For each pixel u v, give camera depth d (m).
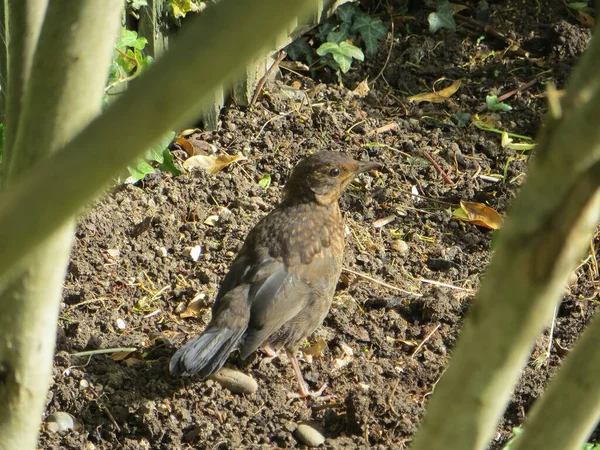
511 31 15.17
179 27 12.69
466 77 14.59
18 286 3.96
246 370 9.68
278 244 9.57
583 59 2.84
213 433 8.86
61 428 8.65
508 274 3.03
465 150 13.39
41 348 4.18
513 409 9.33
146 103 2.09
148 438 8.77
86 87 3.37
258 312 9.06
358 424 9.00
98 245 11.02
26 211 2.13
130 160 2.19
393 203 12.38
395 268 11.34
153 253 11.12
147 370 9.40
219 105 13.20
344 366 9.89
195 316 10.38
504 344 3.12
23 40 4.06
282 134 13.34
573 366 3.46
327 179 9.94
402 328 10.34
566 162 2.83
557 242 2.92
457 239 11.93
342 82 14.42
